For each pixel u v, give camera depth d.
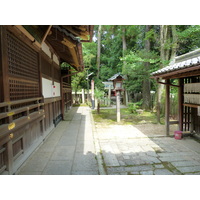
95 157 3.37
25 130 3.25
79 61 6.64
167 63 7.70
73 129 5.88
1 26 2.29
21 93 3.05
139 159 3.34
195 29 6.63
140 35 12.68
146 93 11.40
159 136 4.98
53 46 5.92
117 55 17.27
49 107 5.52
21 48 3.13
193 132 4.99
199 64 3.07
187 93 4.82
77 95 17.89
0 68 2.29
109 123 7.12
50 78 5.67
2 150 2.26
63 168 2.86
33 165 2.98
